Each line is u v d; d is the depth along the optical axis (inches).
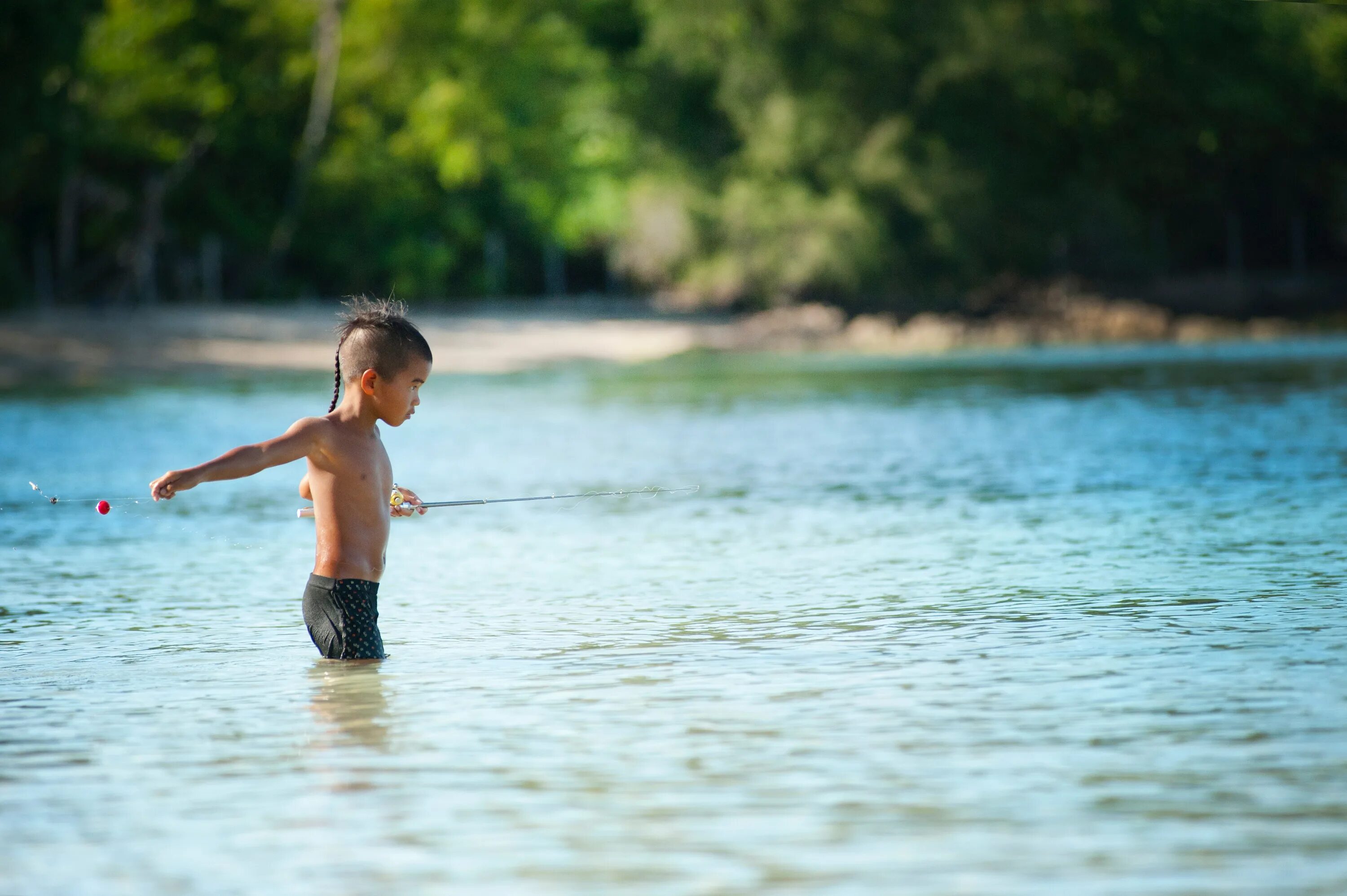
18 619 510.6
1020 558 595.5
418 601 532.4
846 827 276.1
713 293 3157.0
